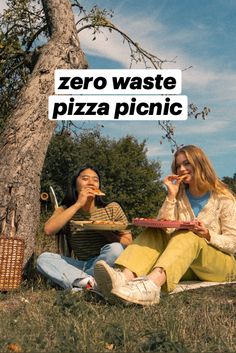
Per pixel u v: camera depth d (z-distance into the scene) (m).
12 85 11.01
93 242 5.99
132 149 33.00
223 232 5.35
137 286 4.56
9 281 6.21
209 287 5.32
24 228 7.12
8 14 10.82
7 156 7.33
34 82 7.76
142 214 31.66
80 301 4.68
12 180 7.22
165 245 5.02
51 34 8.20
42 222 11.80
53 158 30.45
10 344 3.56
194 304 4.73
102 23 10.92
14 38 10.56
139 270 4.78
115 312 4.45
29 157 7.38
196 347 3.64
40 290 5.83
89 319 4.23
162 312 4.45
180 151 5.46
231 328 4.07
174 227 4.84
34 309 4.73
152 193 32.62
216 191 5.44
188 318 4.28
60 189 30.16
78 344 3.54
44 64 7.88
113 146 32.88
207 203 5.40
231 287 5.29
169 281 4.69
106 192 31.09
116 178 31.73
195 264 5.22
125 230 6.00
